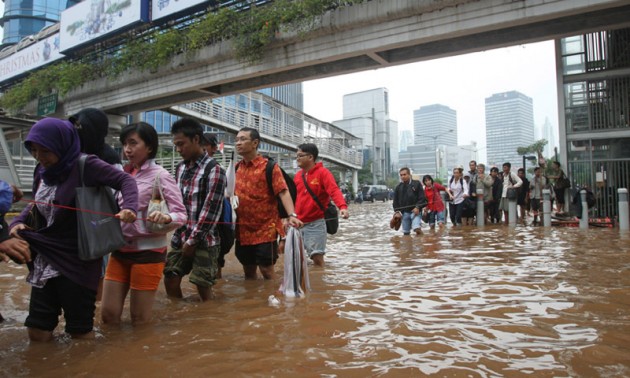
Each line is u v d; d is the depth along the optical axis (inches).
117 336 113.3
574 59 506.6
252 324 122.0
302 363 93.1
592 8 429.7
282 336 111.3
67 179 107.1
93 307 111.7
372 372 88.2
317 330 115.9
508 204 512.1
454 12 497.7
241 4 687.1
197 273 150.9
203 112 1059.9
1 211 96.0
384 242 350.6
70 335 113.0
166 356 98.0
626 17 456.8
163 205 121.7
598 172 486.9
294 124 1478.8
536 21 464.1
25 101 949.8
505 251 271.9
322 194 227.5
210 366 91.9
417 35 524.1
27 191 755.4
